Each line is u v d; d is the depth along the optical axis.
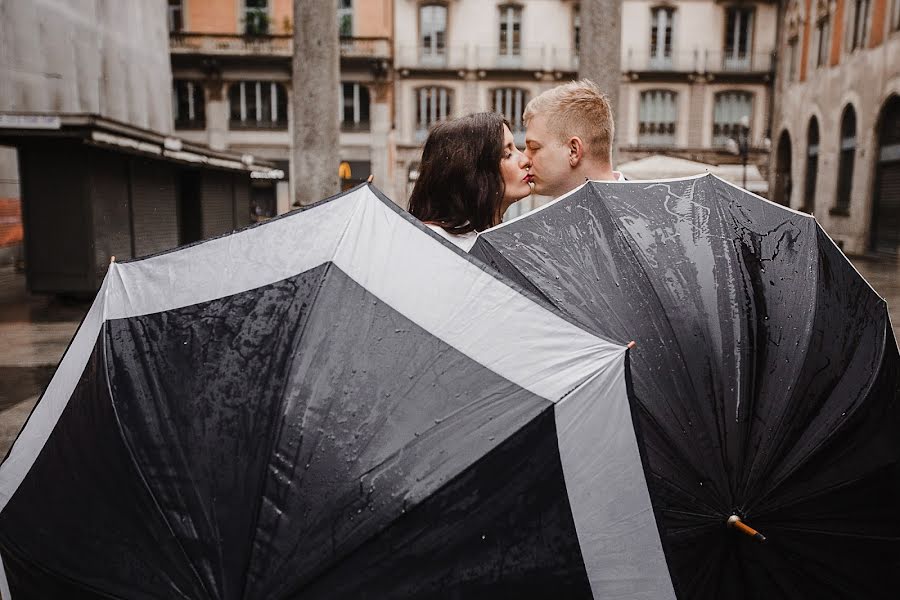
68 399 1.56
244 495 1.24
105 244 11.27
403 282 1.43
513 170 2.16
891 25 18.25
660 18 32.75
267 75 31.66
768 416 1.57
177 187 14.02
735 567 1.50
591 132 2.30
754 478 1.50
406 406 1.29
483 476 1.23
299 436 1.26
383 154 32.31
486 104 32.94
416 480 1.22
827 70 22.70
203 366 1.40
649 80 32.88
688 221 1.91
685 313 1.69
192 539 1.23
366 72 32.03
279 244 1.52
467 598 1.20
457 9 32.53
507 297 1.41
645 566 1.29
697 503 1.47
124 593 1.25
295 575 1.17
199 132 31.97
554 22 32.69
